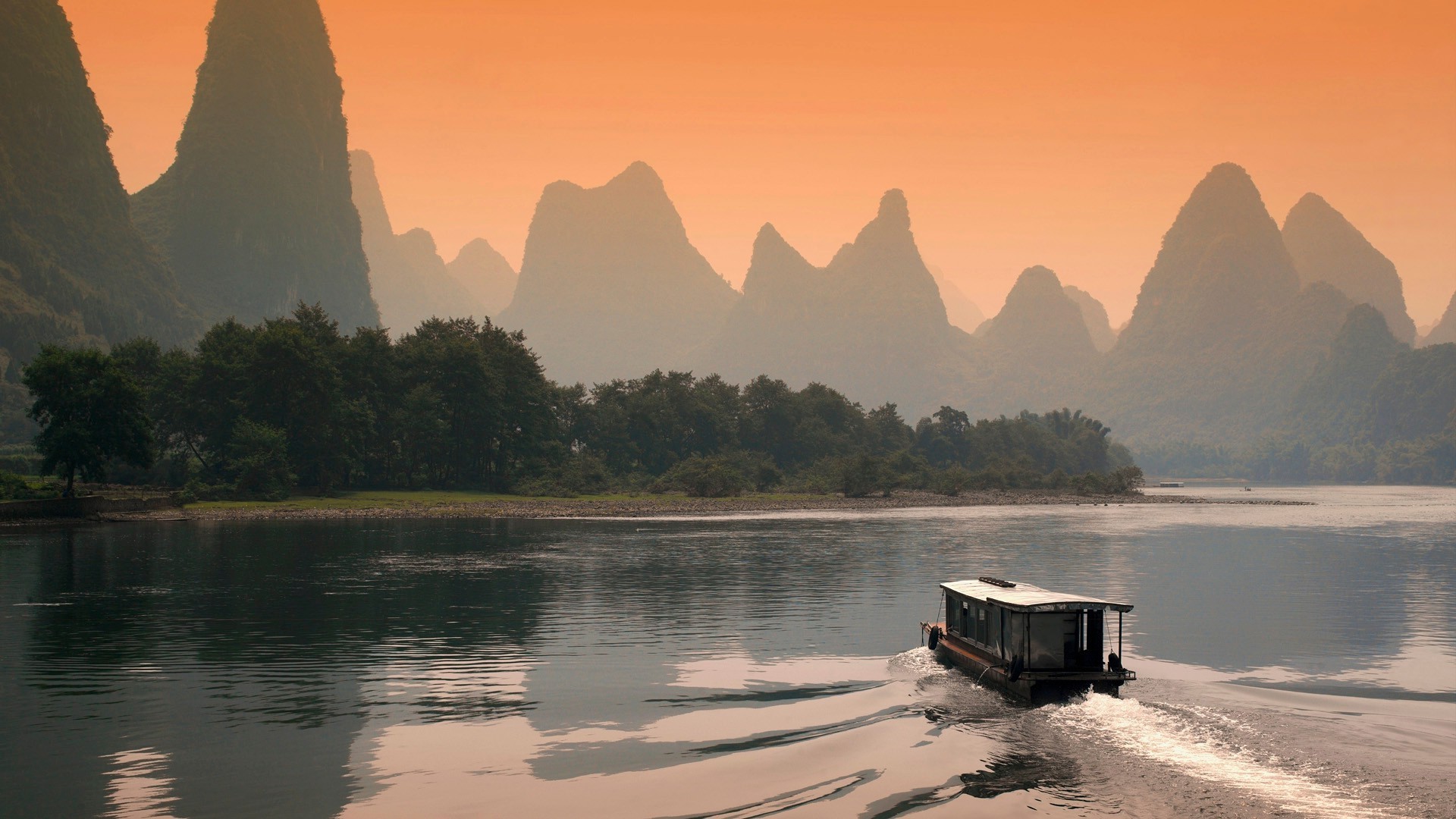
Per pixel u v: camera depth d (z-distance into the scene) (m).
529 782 18.88
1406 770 19.67
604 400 181.62
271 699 25.06
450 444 130.12
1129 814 17.31
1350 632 36.22
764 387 198.75
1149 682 27.59
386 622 36.84
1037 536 83.38
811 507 134.50
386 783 18.75
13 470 128.25
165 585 46.22
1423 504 169.88
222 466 116.44
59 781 18.78
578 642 33.06
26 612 38.66
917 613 39.41
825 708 24.45
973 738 21.84
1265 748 21.08
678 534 82.19
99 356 85.19
